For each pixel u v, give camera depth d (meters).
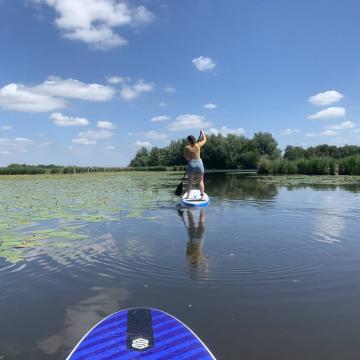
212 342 3.17
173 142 84.69
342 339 3.21
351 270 4.98
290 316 3.64
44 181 28.58
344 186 18.47
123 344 3.01
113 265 5.32
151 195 15.12
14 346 3.19
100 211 10.64
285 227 7.90
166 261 5.47
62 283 4.64
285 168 37.19
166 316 3.50
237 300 4.03
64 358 3.00
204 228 7.89
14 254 5.95
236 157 69.56
